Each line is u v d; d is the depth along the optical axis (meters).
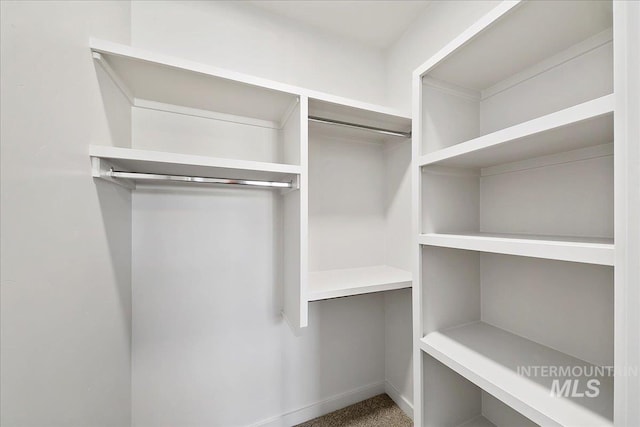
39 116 0.53
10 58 0.46
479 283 1.21
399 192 1.60
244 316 1.38
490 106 1.15
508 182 1.09
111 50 0.79
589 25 0.76
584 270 0.86
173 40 1.22
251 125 1.38
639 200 0.48
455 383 1.13
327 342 1.59
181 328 1.26
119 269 0.99
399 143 1.60
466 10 1.20
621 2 0.49
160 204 1.22
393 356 1.67
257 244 1.41
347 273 1.50
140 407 1.18
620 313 0.49
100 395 0.81
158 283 1.21
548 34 0.80
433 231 1.09
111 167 0.86
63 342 0.60
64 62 0.62
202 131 1.28
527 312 1.02
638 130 0.48
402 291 1.59
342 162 1.61
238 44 1.35
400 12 1.45
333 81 1.60
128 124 1.10
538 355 0.90
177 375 1.25
